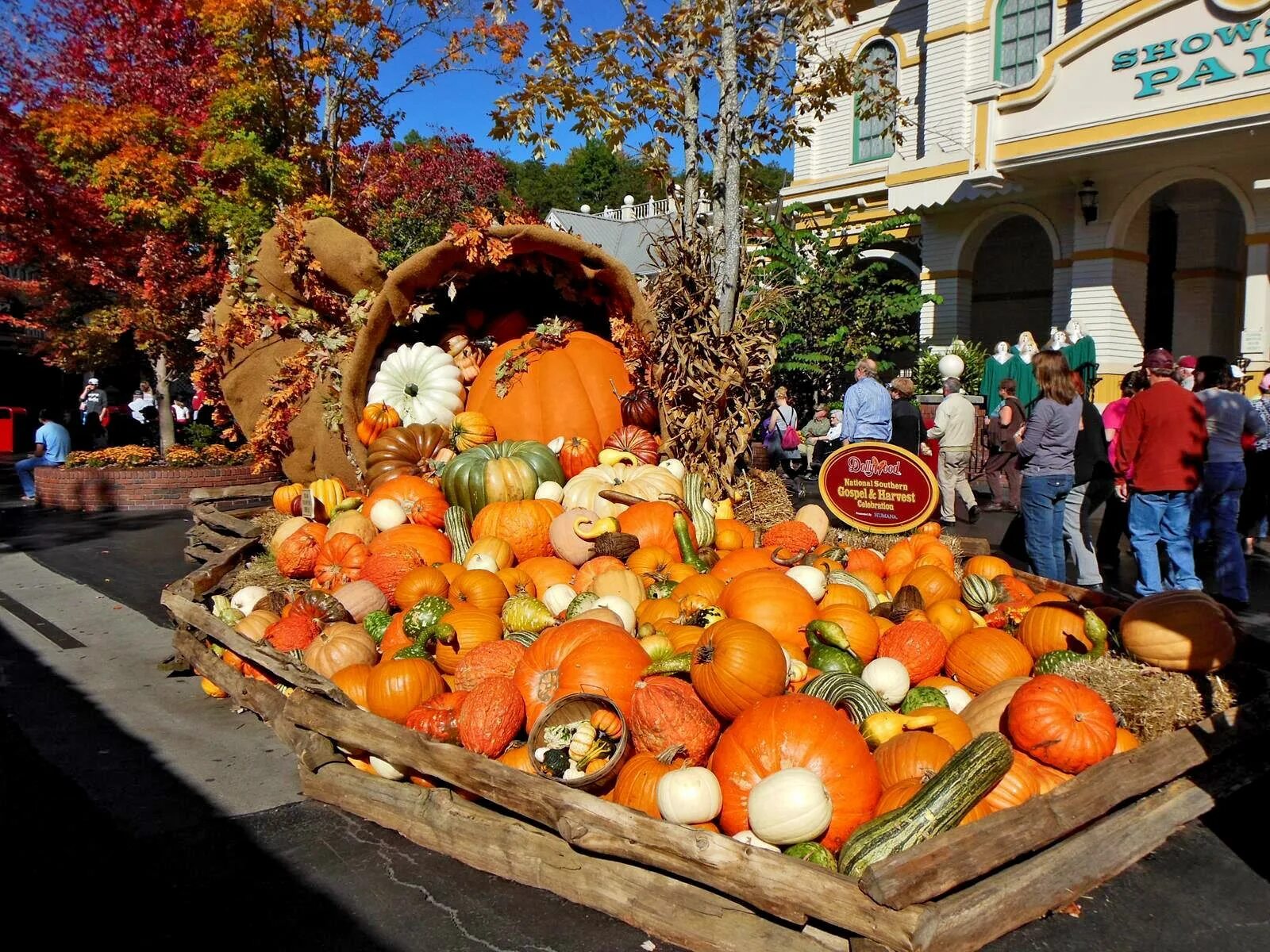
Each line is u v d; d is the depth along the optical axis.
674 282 7.57
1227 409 7.18
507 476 6.90
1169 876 3.51
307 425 8.81
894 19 21.05
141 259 14.13
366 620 5.31
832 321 19.16
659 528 5.99
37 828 3.99
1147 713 4.05
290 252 9.33
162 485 14.19
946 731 3.79
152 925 3.26
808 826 3.14
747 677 3.69
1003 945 3.06
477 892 3.44
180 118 14.04
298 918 3.29
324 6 13.89
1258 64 12.73
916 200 18.59
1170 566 7.09
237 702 5.25
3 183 13.19
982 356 17.84
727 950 2.94
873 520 7.55
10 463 23.45
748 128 8.91
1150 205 17.91
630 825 3.14
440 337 8.85
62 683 5.97
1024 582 6.00
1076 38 14.55
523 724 4.05
